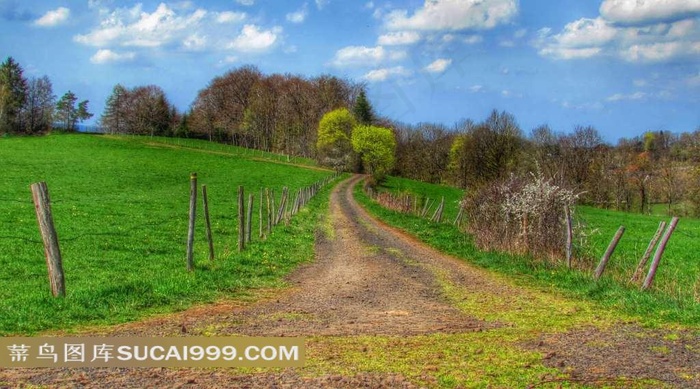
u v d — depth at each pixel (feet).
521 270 57.77
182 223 92.89
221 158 329.31
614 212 204.13
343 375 22.82
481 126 284.20
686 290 43.42
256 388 21.02
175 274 47.26
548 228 65.26
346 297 43.14
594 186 254.06
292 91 403.13
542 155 254.88
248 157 358.64
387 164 310.24
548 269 57.11
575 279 50.14
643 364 25.53
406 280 52.37
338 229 102.94
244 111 436.76
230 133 452.35
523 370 24.16
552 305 40.68
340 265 61.72
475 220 82.58
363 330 31.63
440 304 41.01
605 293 43.78
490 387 21.93
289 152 399.24
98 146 327.06
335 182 271.69
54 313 32.40
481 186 85.92
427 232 98.32
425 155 362.33
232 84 454.40
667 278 51.80
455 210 189.37
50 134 396.57
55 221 82.38
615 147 288.92
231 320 33.53
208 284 44.37
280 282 48.93
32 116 419.95
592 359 26.18
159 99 463.42
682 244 99.76
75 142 336.29
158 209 112.88
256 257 58.90
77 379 21.74
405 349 27.20
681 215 236.43
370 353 26.27
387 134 309.63
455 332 31.45
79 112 526.57
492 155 275.39
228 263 53.31
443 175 355.77
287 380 22.07
